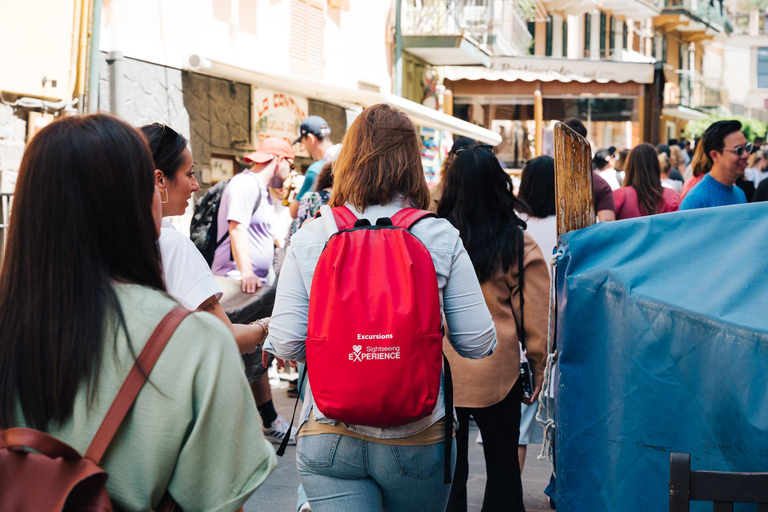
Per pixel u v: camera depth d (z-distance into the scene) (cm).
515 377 363
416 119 1327
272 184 581
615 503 226
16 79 727
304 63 1292
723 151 520
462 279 242
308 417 242
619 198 654
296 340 244
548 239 458
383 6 1641
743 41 6166
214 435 145
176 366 143
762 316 189
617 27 3388
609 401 233
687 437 203
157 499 144
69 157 146
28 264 145
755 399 180
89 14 797
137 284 150
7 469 135
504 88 2194
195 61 920
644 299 217
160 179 275
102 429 139
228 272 552
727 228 224
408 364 217
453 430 241
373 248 229
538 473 526
